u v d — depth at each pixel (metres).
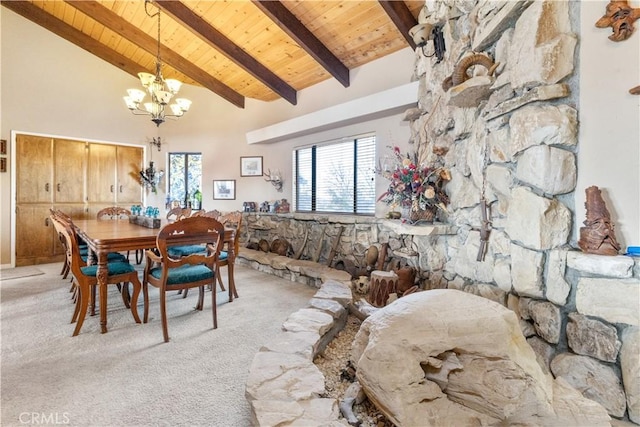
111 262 2.75
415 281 2.82
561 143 1.51
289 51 3.92
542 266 1.55
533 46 1.58
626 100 1.32
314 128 4.21
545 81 1.53
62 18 4.67
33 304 2.92
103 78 5.28
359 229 3.67
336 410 1.25
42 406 1.49
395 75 3.43
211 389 1.64
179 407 1.50
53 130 4.83
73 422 1.39
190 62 4.89
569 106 1.50
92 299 2.66
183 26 3.80
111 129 5.37
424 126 2.87
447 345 1.25
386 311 1.46
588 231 1.38
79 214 5.08
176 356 1.99
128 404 1.51
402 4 2.86
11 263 4.54
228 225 3.96
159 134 5.85
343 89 4.03
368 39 3.37
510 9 1.70
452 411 1.22
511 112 1.73
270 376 1.44
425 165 2.68
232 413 1.46
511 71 1.74
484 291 2.00
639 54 1.28
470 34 2.24
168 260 2.25
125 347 2.10
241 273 4.31
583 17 1.47
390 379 1.24
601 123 1.40
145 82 3.43
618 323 1.30
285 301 3.10
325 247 4.10
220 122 5.84
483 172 2.01
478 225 2.09
